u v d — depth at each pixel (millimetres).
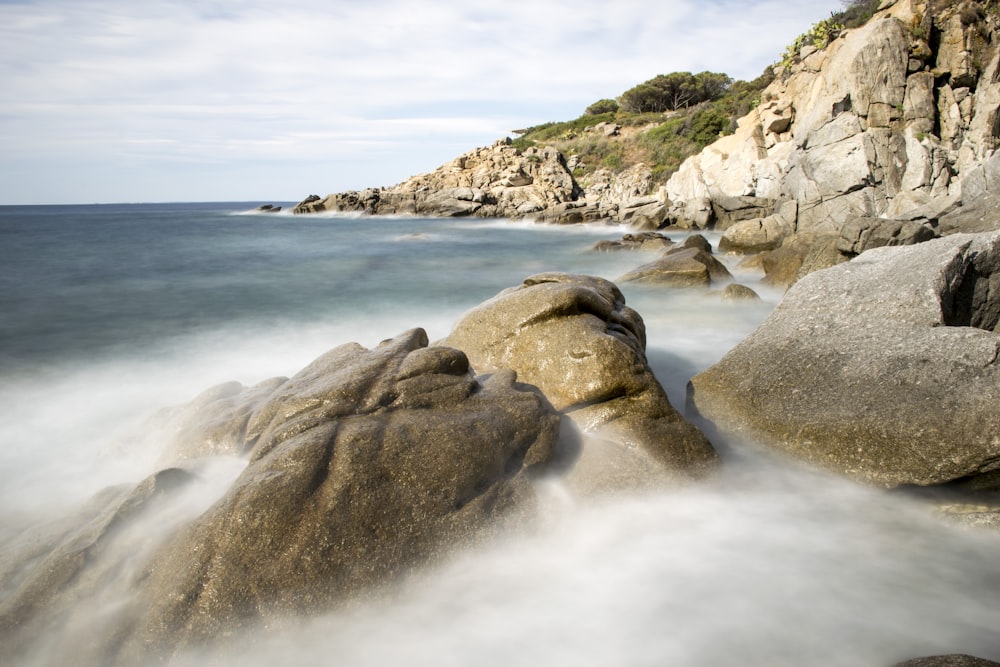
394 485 5281
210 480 6180
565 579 5340
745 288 16375
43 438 9531
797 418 7289
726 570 5594
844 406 7008
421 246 41562
